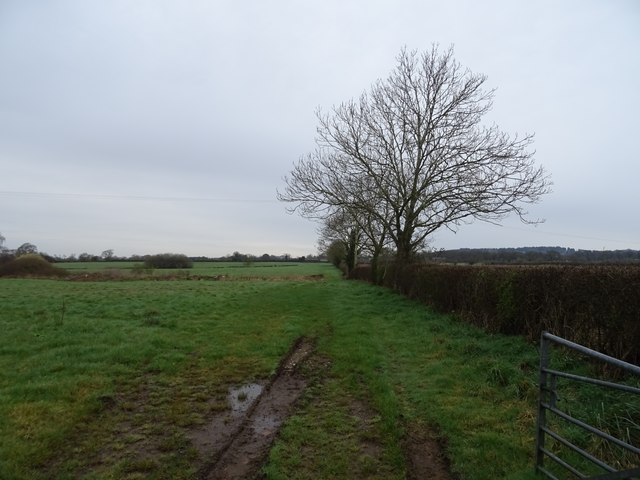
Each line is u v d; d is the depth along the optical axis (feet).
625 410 16.31
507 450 15.88
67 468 15.42
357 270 149.59
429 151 75.92
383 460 15.99
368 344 34.17
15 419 19.13
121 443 17.53
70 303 57.88
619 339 20.68
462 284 41.68
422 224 79.10
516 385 21.72
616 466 14.01
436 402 20.94
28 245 236.84
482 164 69.77
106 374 26.32
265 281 131.44
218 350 33.30
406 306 56.03
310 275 175.83
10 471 14.85
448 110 73.77
